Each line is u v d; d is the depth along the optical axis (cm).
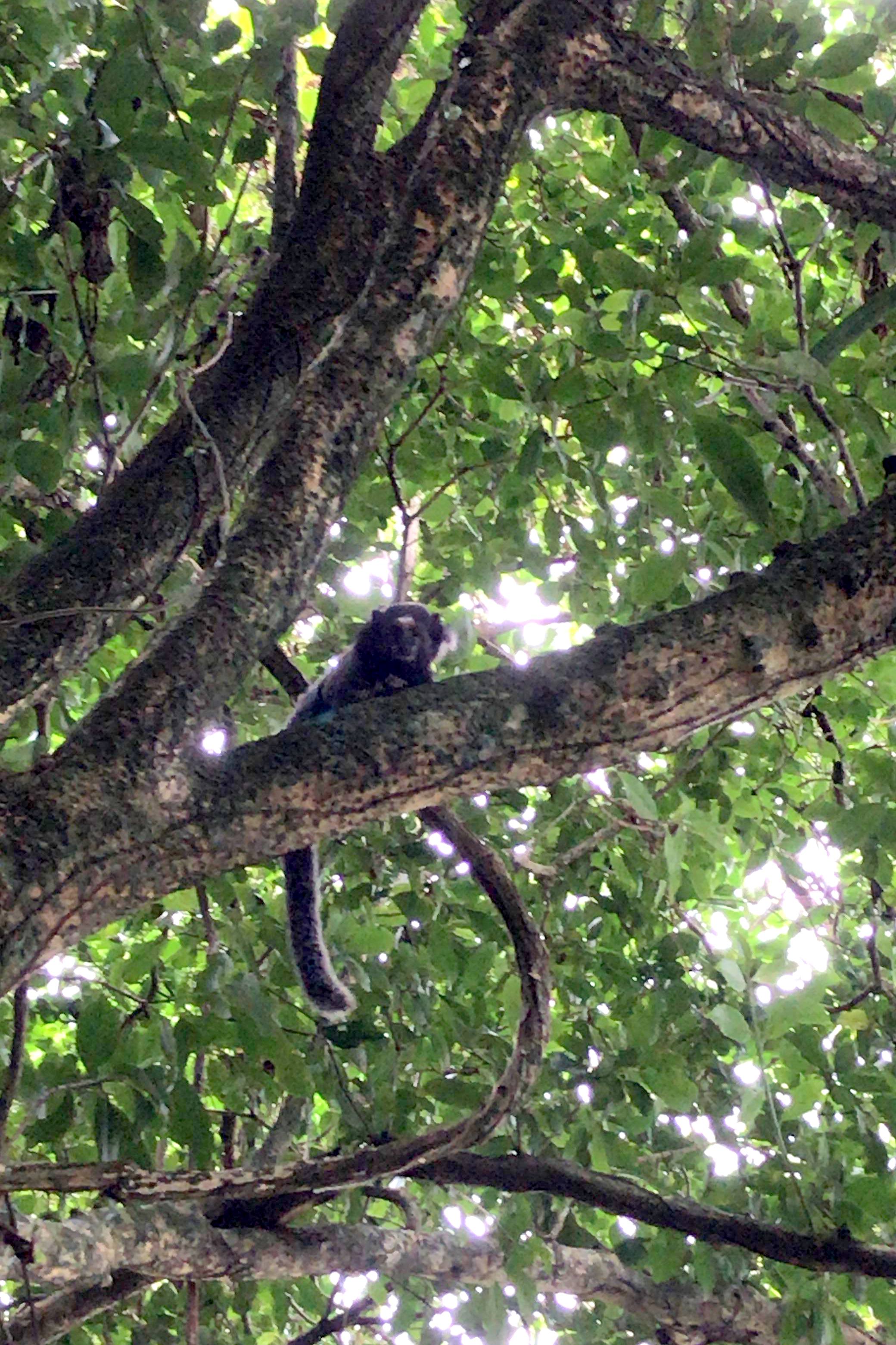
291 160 413
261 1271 405
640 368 476
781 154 356
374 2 390
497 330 545
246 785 242
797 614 266
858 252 398
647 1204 427
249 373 353
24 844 221
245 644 268
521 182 546
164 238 338
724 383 394
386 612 516
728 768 548
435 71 520
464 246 319
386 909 526
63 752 238
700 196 450
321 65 425
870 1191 423
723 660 261
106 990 445
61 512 417
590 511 564
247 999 348
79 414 364
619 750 258
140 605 299
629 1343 490
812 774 599
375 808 248
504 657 536
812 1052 436
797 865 543
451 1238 449
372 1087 462
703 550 461
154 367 334
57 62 380
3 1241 320
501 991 489
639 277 343
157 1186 330
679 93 342
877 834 405
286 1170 347
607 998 514
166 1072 347
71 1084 341
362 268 367
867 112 376
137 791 234
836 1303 443
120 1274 412
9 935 213
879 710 547
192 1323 423
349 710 256
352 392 305
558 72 333
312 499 293
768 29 338
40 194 395
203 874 238
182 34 346
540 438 426
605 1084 454
